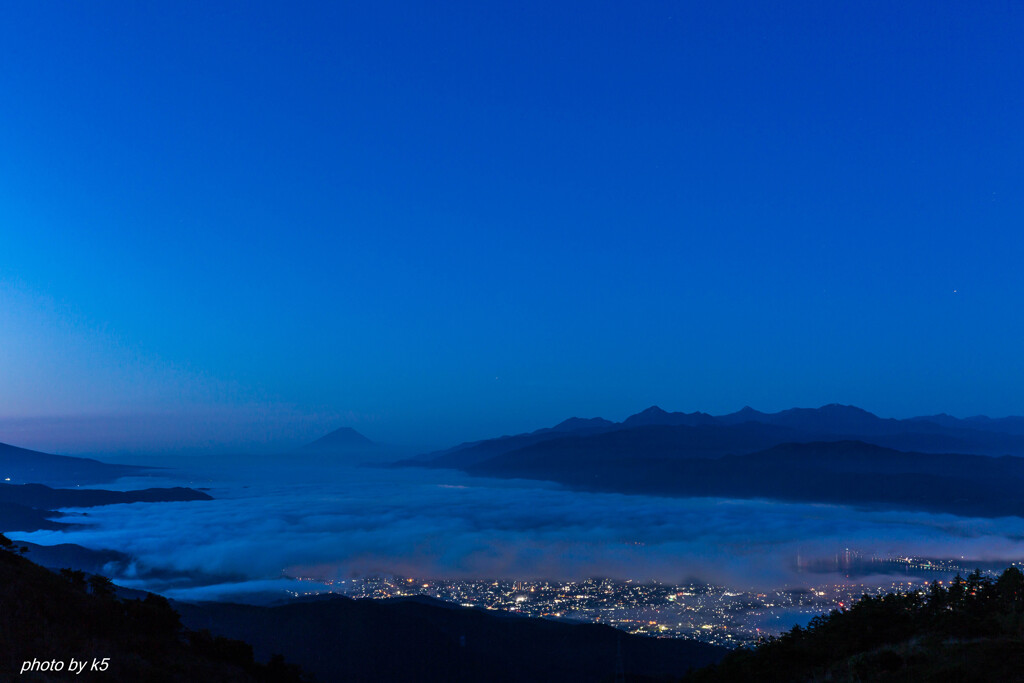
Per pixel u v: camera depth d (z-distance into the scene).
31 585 28.23
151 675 24.94
